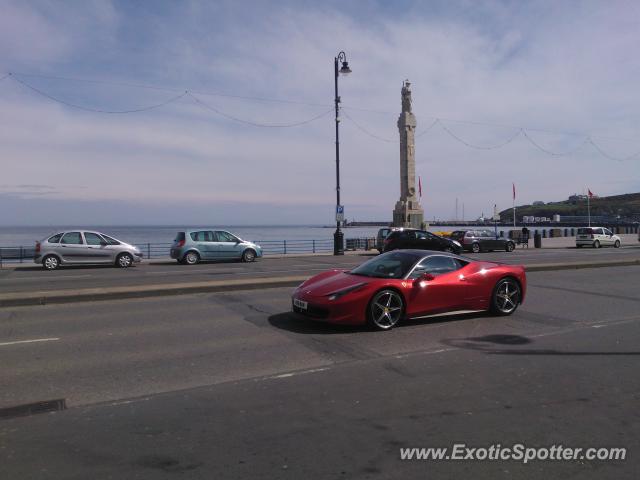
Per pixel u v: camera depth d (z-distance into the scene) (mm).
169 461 3586
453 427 4211
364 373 5730
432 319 8914
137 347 6855
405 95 39531
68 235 21406
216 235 24781
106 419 4355
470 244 33344
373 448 3812
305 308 7969
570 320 8891
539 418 4414
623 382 5422
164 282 14906
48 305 10109
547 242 47594
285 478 3355
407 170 39531
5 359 6238
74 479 3328
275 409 4594
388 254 9125
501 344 7129
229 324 8359
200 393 5039
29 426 4203
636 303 10703
